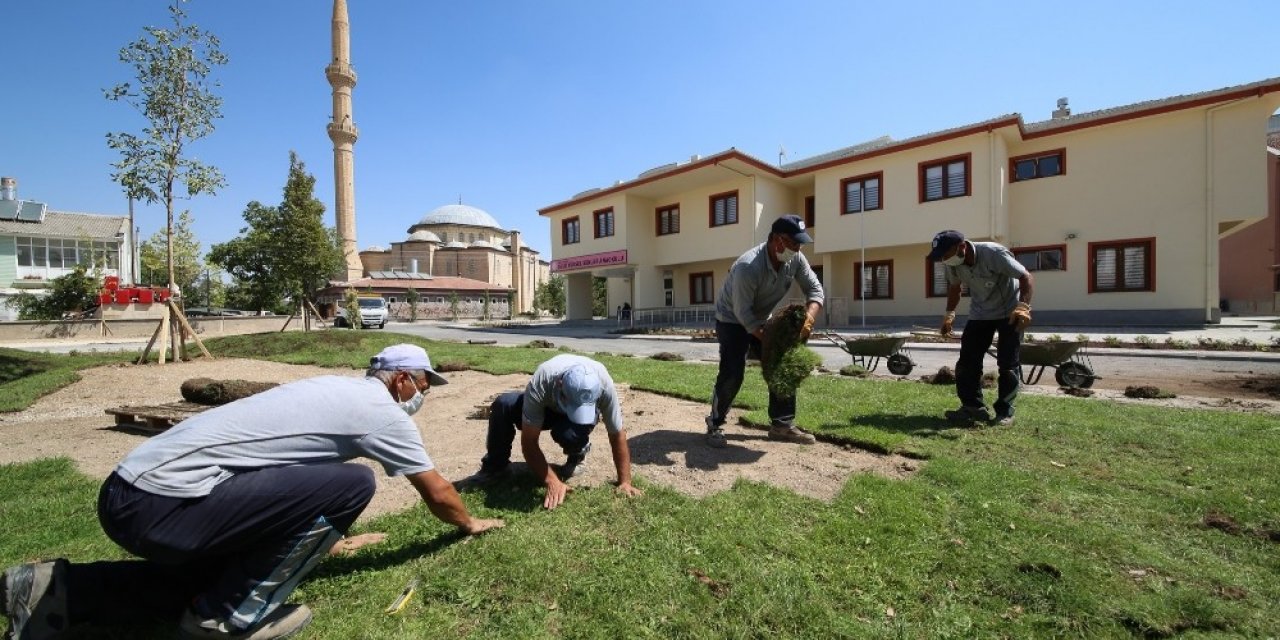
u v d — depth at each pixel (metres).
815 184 22.81
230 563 2.18
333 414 2.29
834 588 2.45
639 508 3.29
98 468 4.84
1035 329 17.48
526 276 76.38
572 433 3.71
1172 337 13.82
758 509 3.28
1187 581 2.50
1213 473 3.73
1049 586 2.43
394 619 2.30
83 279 26.92
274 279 32.44
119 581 2.19
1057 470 3.88
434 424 5.96
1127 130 17.95
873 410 5.84
